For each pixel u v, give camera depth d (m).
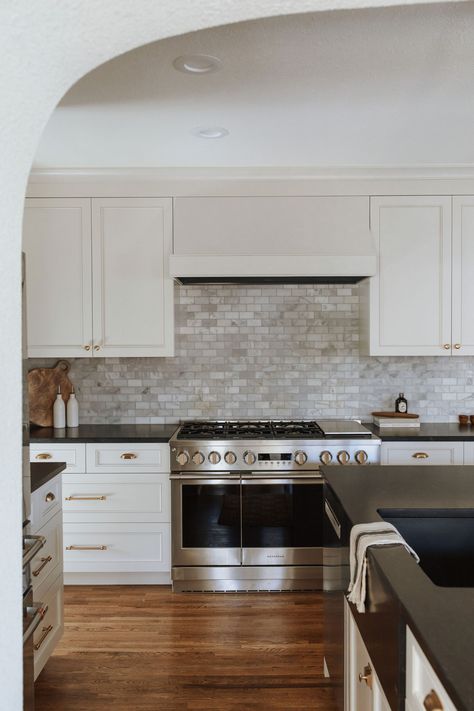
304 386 4.27
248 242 3.75
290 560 3.66
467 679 0.97
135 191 3.84
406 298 3.90
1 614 1.27
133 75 2.33
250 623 3.22
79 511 3.71
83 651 2.92
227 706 2.47
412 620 1.21
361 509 2.06
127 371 4.26
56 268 3.88
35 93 1.26
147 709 2.45
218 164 3.67
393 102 2.64
